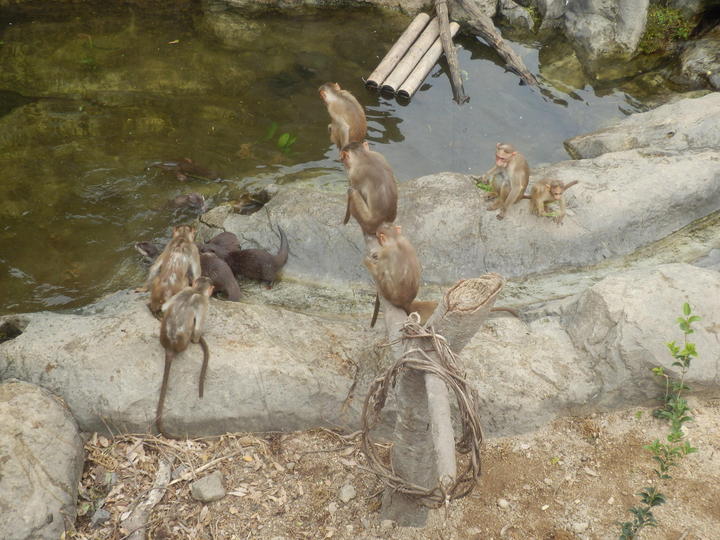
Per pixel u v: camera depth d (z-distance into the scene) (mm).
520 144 11516
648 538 5734
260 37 14375
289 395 6633
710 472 6230
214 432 6672
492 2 14398
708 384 6594
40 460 5875
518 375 6754
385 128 11852
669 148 10180
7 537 5387
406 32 13688
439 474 3838
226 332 7008
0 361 6750
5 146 11242
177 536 5883
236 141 11578
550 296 8359
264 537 5895
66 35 14266
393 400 6566
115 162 10992
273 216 9234
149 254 9117
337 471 6410
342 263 8805
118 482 6242
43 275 8953
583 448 6523
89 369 6625
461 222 8891
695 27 13625
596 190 9148
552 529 5898
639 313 6797
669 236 9141
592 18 13664
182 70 13320
